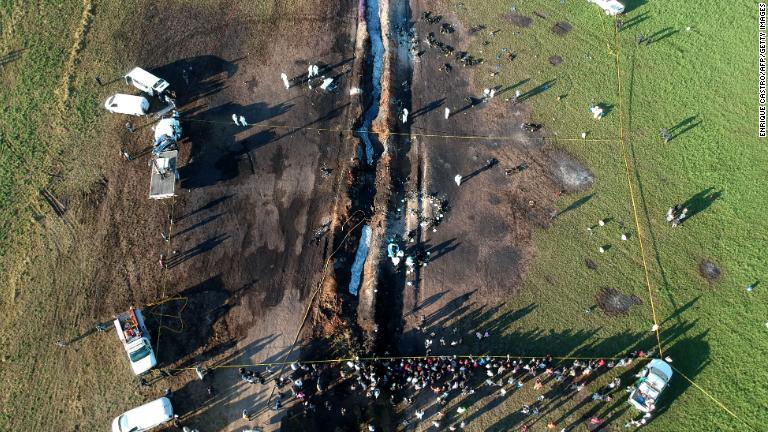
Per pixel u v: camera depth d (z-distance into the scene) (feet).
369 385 124.36
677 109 178.91
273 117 168.04
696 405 125.39
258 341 129.29
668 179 164.14
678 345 134.41
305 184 155.84
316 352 128.67
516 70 186.80
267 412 119.34
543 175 163.94
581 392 126.21
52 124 161.27
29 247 139.85
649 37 196.44
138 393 120.78
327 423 119.34
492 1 205.05
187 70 175.42
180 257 140.46
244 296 135.74
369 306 137.39
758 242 151.94
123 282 135.64
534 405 124.06
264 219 148.56
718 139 172.24
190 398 120.57
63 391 120.67
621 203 159.33
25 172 152.15
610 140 171.63
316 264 142.41
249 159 158.61
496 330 135.95
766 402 125.70
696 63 189.67
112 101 162.20
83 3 188.65
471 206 157.38
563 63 189.06
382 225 151.94
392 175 161.48
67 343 126.62
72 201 147.74
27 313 130.11
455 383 125.18
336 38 189.78
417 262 146.72
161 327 129.39
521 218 155.53
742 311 140.26
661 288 144.05
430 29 196.65
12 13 184.96
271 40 185.98
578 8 203.62
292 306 135.23
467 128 172.86
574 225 154.81
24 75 171.01
